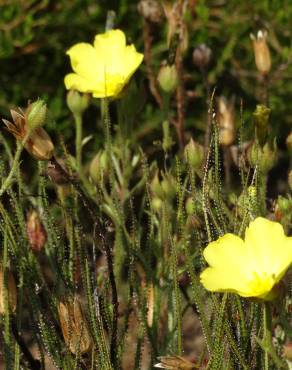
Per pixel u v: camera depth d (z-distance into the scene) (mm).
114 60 734
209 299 685
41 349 671
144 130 1046
